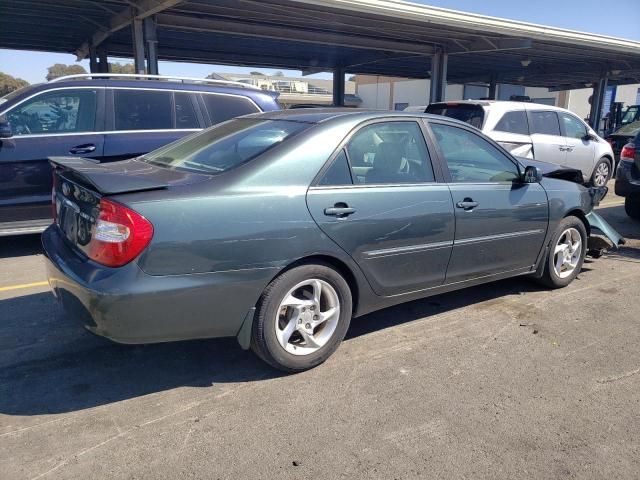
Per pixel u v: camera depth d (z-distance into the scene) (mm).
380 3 12266
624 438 2918
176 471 2605
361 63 23125
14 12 12953
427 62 23281
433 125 4230
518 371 3633
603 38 17578
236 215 3146
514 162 4719
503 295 5105
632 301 4965
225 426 2975
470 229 4230
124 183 3025
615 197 11375
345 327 3691
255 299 3268
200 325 3150
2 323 4301
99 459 2686
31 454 2717
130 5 11898
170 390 3352
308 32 15711
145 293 2922
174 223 2982
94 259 3033
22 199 6043
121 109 6445
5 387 3359
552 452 2789
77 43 18531
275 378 3504
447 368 3660
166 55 20891
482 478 2590
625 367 3711
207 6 12289
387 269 3814
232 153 3590
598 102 25750
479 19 14273
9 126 5766
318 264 3492
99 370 3594
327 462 2686
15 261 6082
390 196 3752
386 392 3342
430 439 2881
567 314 4637
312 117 3842
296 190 3371
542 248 4941
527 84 33812
